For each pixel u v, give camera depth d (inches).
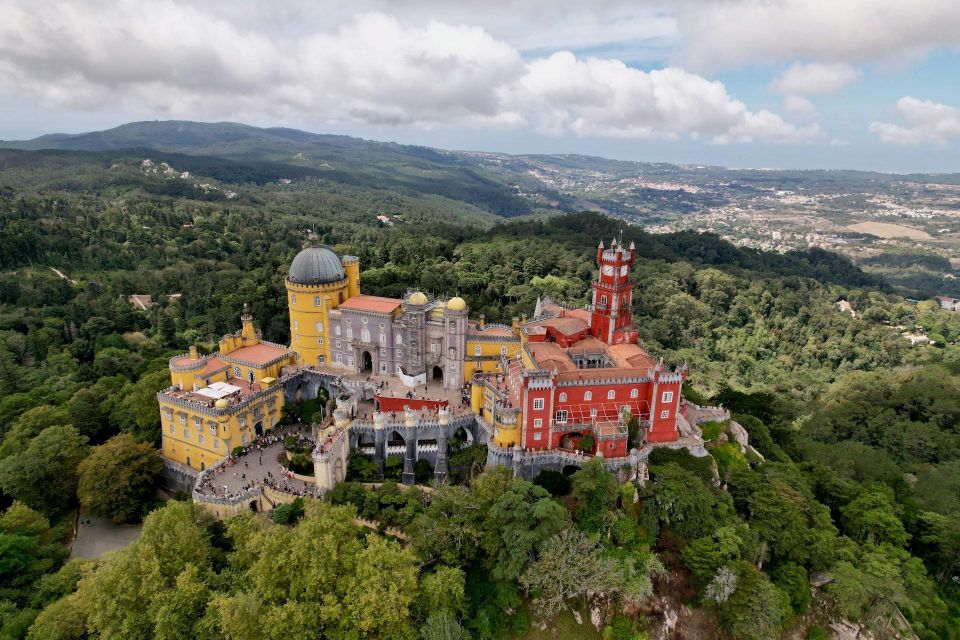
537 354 4296.3
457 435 4485.7
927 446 5821.9
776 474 4242.1
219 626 2910.9
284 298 7480.3
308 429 4842.5
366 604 2886.3
